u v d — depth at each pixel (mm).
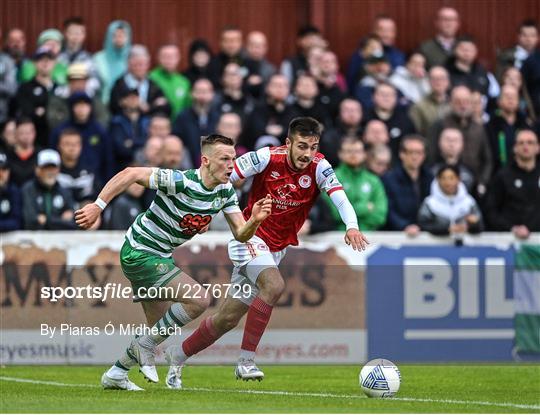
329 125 54188
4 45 62344
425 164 51094
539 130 56844
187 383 37000
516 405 30641
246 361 33688
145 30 64188
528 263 47562
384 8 65688
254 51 58875
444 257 46906
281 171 33844
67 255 44469
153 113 55000
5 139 52156
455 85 58969
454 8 66062
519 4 66375
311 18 65188
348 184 48062
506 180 49969
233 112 52938
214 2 64750
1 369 41781
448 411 28375
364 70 58656
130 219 46094
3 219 45500
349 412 27328
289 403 29562
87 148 51312
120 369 32656
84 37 61281
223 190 31391
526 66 60375
